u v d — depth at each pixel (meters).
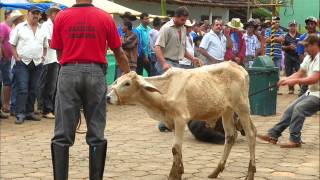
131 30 14.67
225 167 7.79
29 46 11.49
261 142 9.75
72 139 5.62
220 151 8.89
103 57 5.60
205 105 6.72
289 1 36.16
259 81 13.27
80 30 5.48
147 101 6.56
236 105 7.02
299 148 9.31
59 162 5.55
